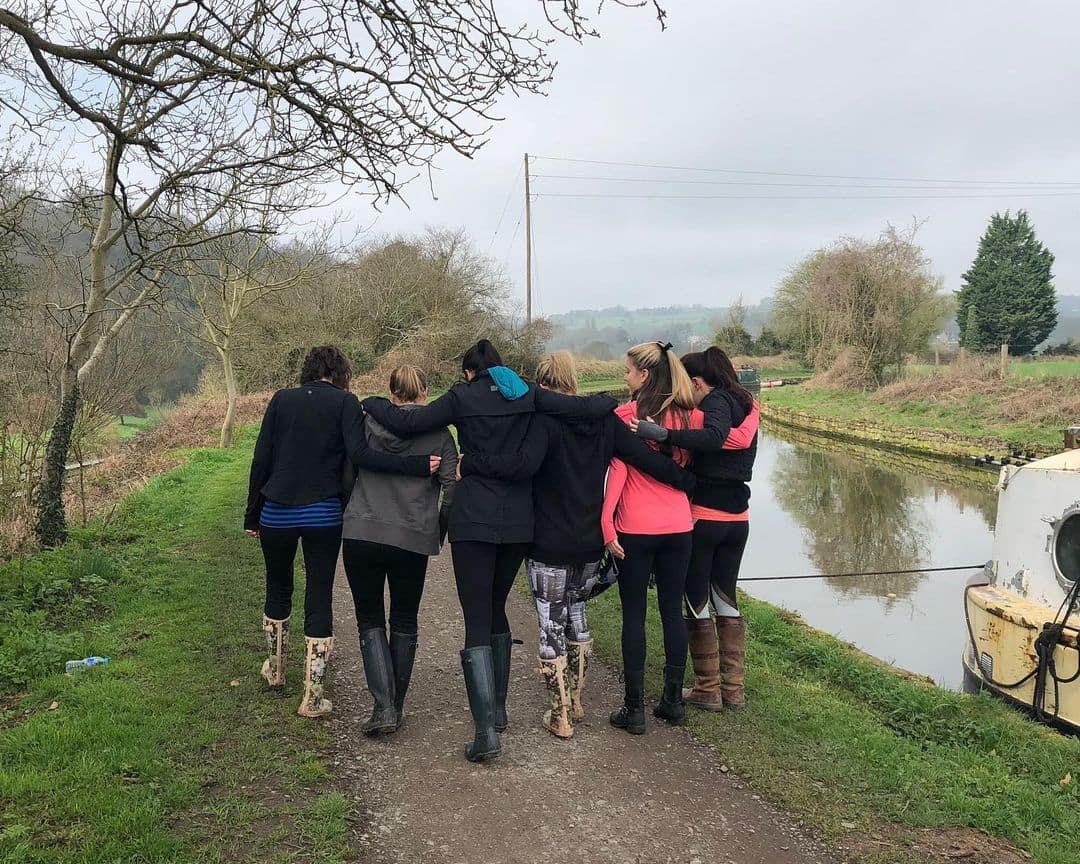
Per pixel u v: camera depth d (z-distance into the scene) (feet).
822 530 42.60
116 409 34.58
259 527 12.96
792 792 11.38
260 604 19.10
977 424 70.85
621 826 10.27
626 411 13.19
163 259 23.70
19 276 28.78
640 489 12.80
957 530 42.63
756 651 19.80
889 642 25.11
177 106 18.58
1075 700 16.63
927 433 71.15
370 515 11.87
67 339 23.54
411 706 13.83
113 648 15.46
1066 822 11.12
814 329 128.88
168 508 31.27
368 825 9.98
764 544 39.37
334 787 10.79
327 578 12.89
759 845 10.04
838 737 13.44
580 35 14.98
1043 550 18.85
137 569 21.71
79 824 9.21
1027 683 17.81
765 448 78.59
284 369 90.02
